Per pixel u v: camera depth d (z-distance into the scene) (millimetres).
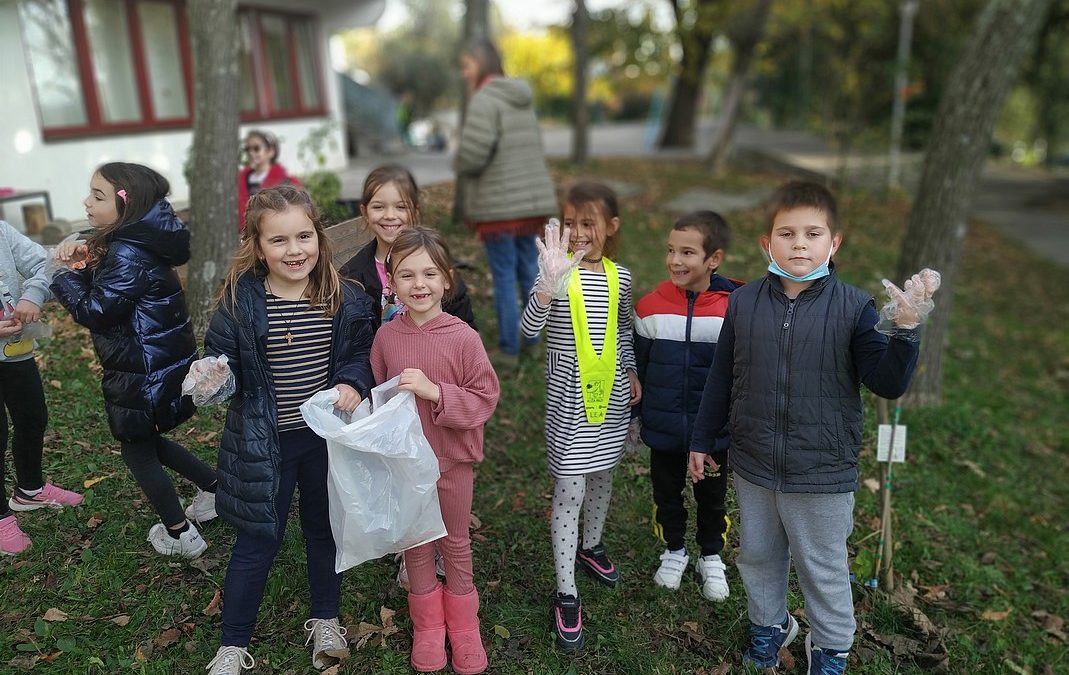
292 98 11781
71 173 8383
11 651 2613
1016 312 9586
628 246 8070
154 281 2629
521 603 3078
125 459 2855
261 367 2344
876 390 2322
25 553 3010
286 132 11562
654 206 10422
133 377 2654
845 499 2516
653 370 2967
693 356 2906
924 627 3256
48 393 3889
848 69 13648
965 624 3566
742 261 8180
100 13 8828
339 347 2436
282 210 2254
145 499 3336
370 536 2344
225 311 2334
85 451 3572
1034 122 28922
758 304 2498
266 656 2672
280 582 2977
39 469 3166
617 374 2867
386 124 17922
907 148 16625
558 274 2559
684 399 2934
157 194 2617
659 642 2951
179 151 9883
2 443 2928
